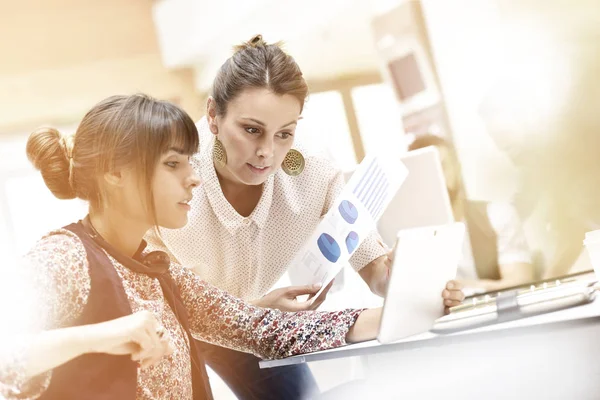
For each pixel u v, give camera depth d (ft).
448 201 7.34
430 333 4.69
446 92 18.42
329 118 24.50
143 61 27.50
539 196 11.84
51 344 3.59
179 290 5.16
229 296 5.29
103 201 4.39
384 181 5.88
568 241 11.37
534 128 12.89
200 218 6.37
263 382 6.86
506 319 4.52
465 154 17.02
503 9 17.13
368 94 23.18
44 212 24.99
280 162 5.91
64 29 27.02
